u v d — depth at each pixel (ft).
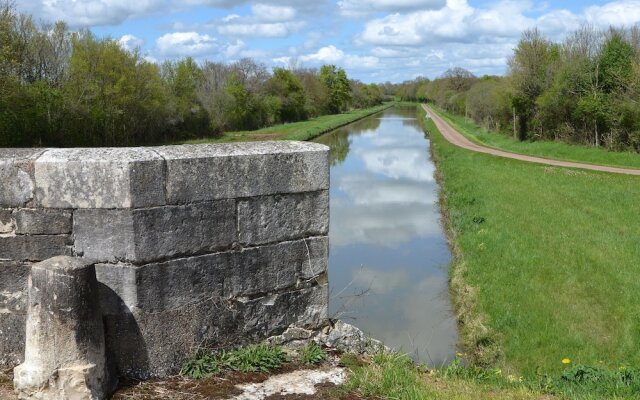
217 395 13.52
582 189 75.97
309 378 14.74
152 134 147.74
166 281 13.82
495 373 19.10
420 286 43.37
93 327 12.67
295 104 266.98
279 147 15.46
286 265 15.78
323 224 16.24
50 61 111.86
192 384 13.87
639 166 100.58
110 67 117.80
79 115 113.29
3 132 96.27
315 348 15.92
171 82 162.40
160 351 13.93
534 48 150.51
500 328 33.04
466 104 266.77
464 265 44.96
